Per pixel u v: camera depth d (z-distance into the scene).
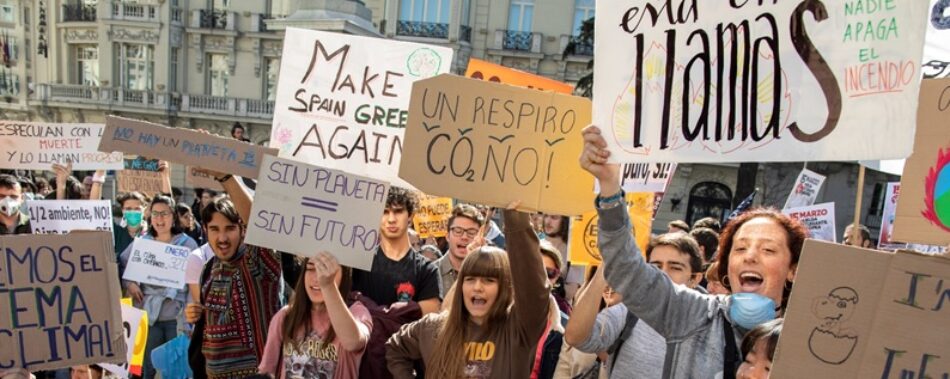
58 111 28.00
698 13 2.16
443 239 7.66
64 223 5.19
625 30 2.29
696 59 2.17
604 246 2.15
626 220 2.17
